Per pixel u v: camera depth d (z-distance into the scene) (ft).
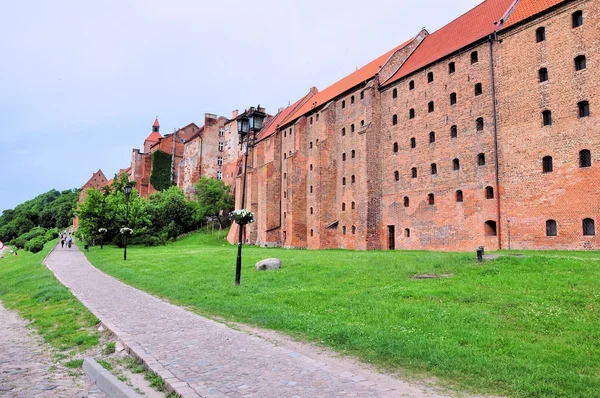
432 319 39.04
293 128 200.13
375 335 33.22
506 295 47.60
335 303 47.98
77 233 309.83
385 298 49.78
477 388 23.15
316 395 21.58
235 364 27.04
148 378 25.82
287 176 193.36
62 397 24.34
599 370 25.86
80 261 133.59
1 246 107.86
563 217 92.53
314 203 177.99
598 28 89.40
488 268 62.85
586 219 88.94
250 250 148.66
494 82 110.32
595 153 87.92
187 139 362.12
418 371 26.08
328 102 178.50
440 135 125.29
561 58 95.81
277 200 209.56
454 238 118.52
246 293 58.29
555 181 94.68
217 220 273.13
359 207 148.46
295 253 123.85
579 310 40.75
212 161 317.22
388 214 143.74
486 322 37.73
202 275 78.89
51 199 652.89
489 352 29.48
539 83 99.71
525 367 25.93
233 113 299.58
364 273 70.33
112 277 86.33
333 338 33.32
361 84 158.30
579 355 28.53
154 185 341.62
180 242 239.30
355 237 158.71
